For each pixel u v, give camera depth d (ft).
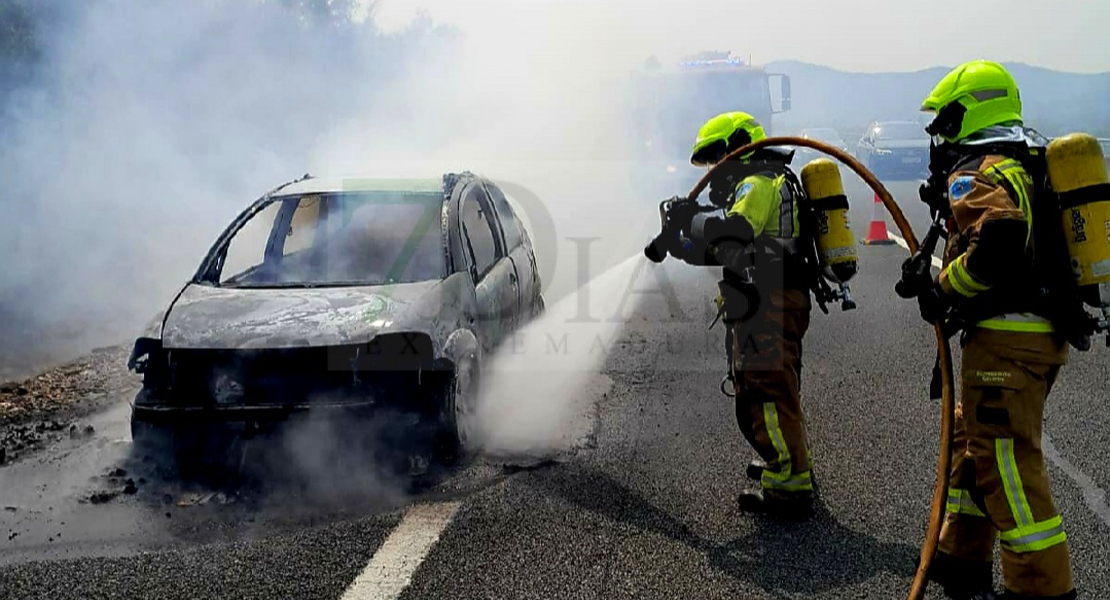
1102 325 9.46
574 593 10.98
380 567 11.67
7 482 14.87
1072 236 9.39
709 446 15.88
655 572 11.46
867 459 15.14
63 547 12.50
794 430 12.83
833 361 21.27
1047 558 9.69
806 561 11.71
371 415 14.47
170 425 14.52
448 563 11.75
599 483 14.29
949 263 10.09
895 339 23.18
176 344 14.70
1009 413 9.75
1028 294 9.64
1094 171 9.30
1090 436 15.96
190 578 11.53
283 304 15.57
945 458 10.37
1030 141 9.81
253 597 11.03
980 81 10.02
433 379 14.82
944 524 11.03
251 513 13.53
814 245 13.08
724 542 12.26
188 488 14.52
